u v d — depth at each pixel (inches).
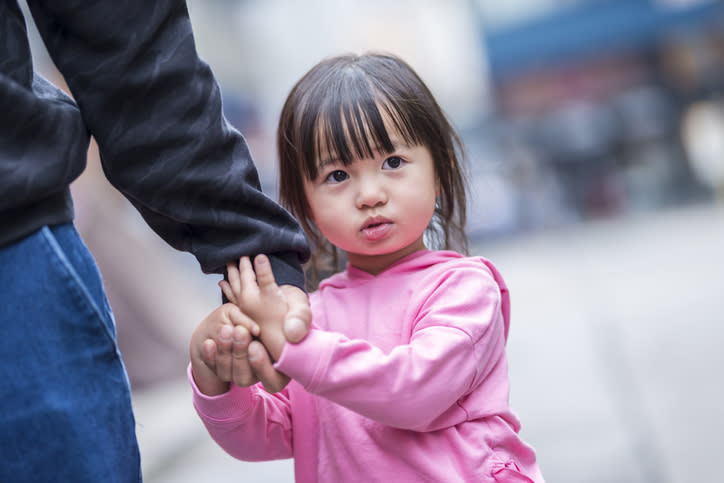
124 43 41.9
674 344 187.9
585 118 701.9
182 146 42.8
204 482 131.2
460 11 978.1
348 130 50.1
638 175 685.3
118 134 42.5
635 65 685.9
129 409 41.9
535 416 144.9
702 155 666.2
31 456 38.1
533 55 713.6
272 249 44.9
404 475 47.3
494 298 50.8
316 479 51.0
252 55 544.1
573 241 546.6
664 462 111.3
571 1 706.2
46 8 42.7
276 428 52.4
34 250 38.8
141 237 213.5
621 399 148.2
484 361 48.6
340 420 49.6
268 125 514.0
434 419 47.5
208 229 44.7
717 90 660.1
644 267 341.7
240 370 44.3
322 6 690.8
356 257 56.2
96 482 38.9
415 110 52.3
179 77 42.9
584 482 107.7
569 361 188.7
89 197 192.5
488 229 634.8
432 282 51.4
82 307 39.6
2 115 37.4
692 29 652.1
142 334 191.6
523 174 666.2
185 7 44.6
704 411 132.5
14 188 37.2
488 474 47.5
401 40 973.2
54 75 190.5
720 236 412.2
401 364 44.8
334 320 53.6
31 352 38.2
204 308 221.5
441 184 56.1
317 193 52.4
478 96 914.1
